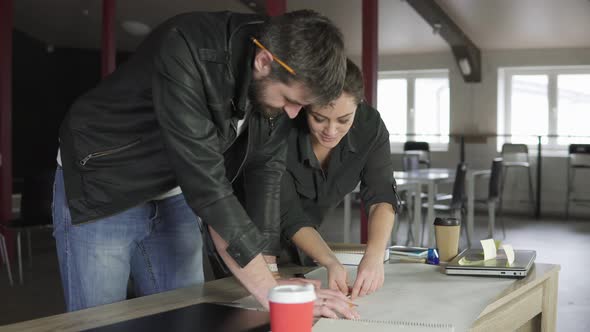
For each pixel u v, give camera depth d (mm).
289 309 1021
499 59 10758
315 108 1565
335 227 8461
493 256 1983
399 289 1688
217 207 1398
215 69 1408
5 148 6316
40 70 11156
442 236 2115
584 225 9031
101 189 1661
